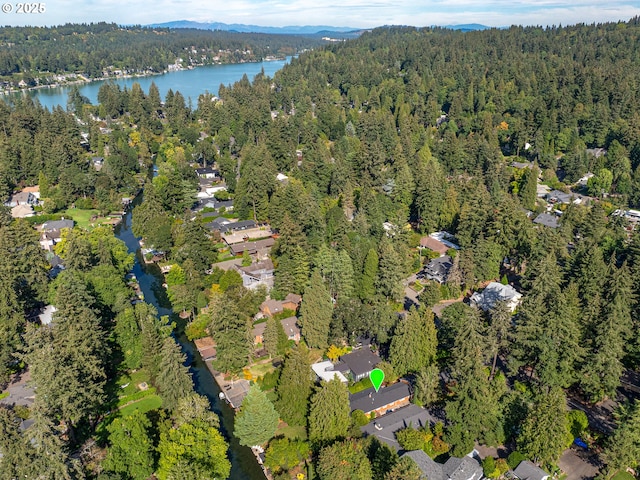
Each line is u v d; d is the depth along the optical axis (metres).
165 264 125.25
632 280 91.06
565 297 86.50
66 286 80.50
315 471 62.56
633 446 61.19
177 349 72.19
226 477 62.81
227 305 81.94
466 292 110.94
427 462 61.94
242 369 84.56
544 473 60.88
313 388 71.88
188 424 62.41
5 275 88.94
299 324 92.25
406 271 115.25
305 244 109.19
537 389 76.50
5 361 79.81
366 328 87.12
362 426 69.00
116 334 88.81
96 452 67.31
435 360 82.50
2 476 56.00
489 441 65.50
